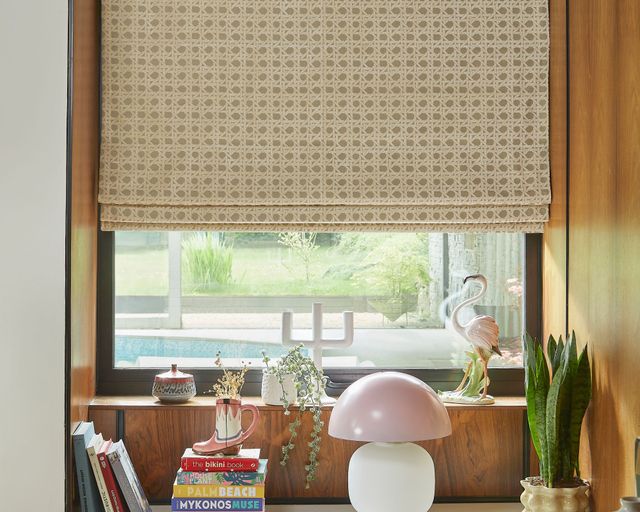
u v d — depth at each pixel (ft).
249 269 10.25
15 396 8.02
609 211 8.38
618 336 8.13
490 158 9.96
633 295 7.79
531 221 10.02
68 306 8.18
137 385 10.07
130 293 10.15
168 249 10.18
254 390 10.16
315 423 9.34
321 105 9.91
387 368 10.30
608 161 8.42
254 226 9.97
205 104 9.86
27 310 8.07
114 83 9.77
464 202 9.91
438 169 9.94
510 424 9.71
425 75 9.96
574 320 9.38
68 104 8.23
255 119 9.88
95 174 9.69
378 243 10.30
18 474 8.00
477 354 9.70
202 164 9.83
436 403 8.28
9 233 8.05
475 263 10.34
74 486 8.38
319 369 9.73
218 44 9.87
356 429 8.03
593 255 8.81
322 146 9.91
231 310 10.23
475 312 10.36
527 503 8.66
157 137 9.81
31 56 8.11
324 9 9.93
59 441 8.05
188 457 8.52
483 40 9.98
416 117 9.95
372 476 8.23
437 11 9.97
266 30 9.91
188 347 10.20
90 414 9.43
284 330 9.76
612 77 8.34
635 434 7.72
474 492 9.70
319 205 9.92
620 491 8.08
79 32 8.71
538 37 9.99
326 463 9.57
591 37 9.01
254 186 9.84
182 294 10.20
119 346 10.15
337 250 10.30
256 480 8.47
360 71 9.94
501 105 9.98
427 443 9.66
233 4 9.89
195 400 9.74
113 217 9.78
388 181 9.90
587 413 9.07
